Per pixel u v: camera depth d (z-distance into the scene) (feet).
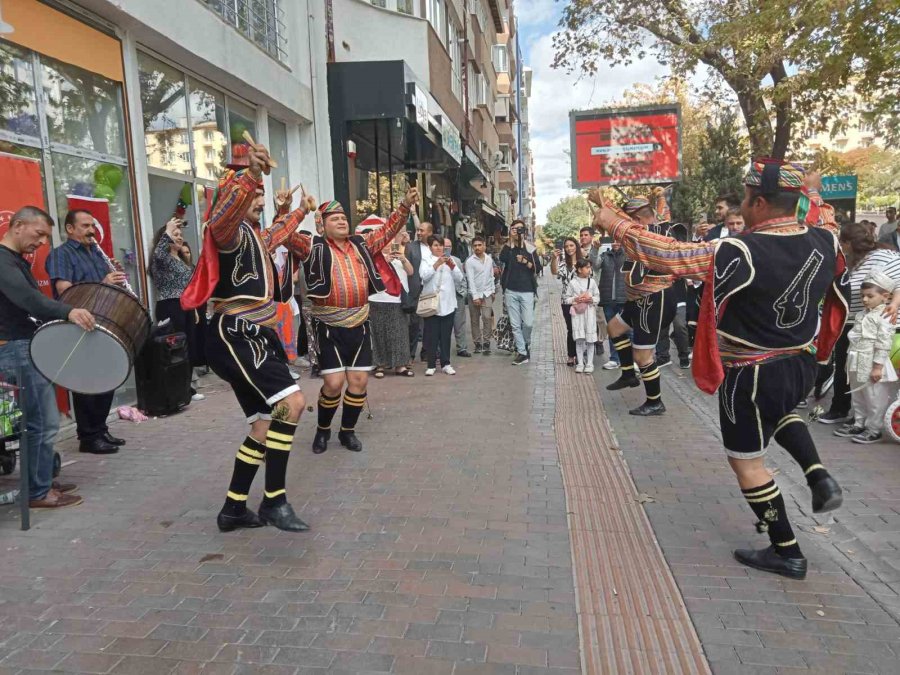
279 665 9.16
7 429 13.47
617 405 23.99
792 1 38.68
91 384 14.01
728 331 11.09
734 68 44.29
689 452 18.48
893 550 12.44
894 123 45.62
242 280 13.01
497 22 102.73
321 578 11.51
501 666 9.09
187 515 14.33
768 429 11.15
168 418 22.21
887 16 37.24
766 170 10.62
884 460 17.40
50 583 11.43
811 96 43.91
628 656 9.34
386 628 9.99
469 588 11.14
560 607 10.55
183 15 24.99
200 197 28.50
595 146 39.78
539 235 277.85
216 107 30.01
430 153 50.67
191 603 10.75
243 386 13.26
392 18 44.16
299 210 16.33
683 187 71.61
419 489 15.72
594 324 29.84
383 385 27.91
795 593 11.00
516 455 18.26
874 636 9.78
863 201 167.22
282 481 13.53
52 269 17.76
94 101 21.86
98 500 15.21
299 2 36.65
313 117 37.83
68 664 9.23
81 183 21.08
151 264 23.27
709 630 9.94
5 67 18.25
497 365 32.53
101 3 20.79
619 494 15.39
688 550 12.55
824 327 12.07
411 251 29.09
